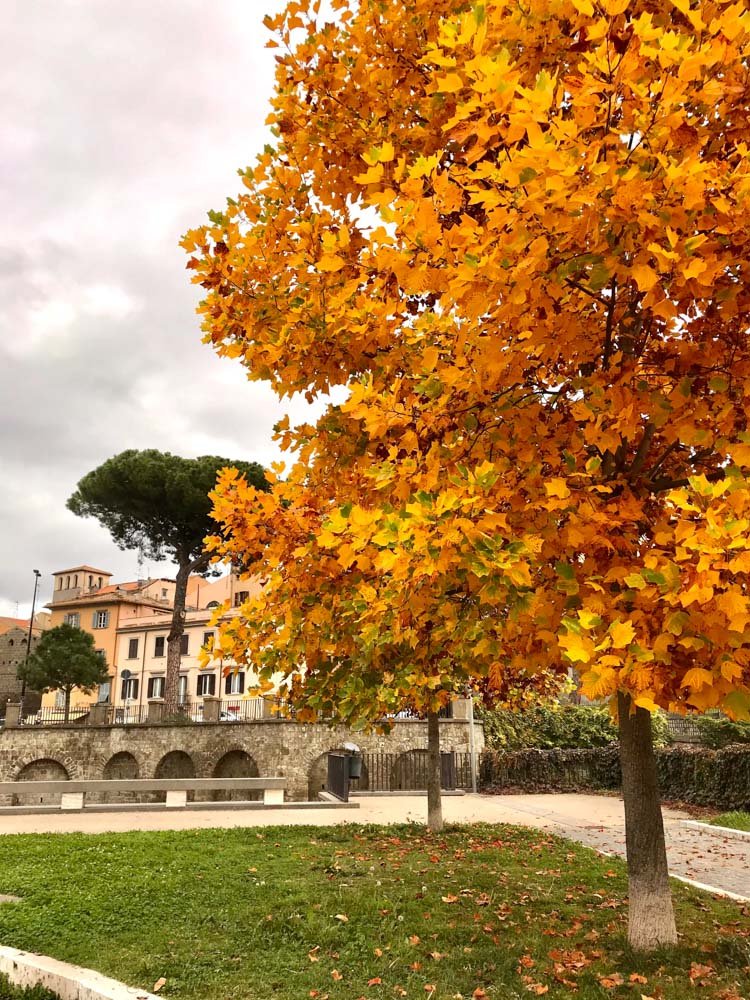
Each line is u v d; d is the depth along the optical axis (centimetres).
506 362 313
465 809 1512
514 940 530
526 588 321
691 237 257
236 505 460
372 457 428
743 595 252
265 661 507
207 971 475
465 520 273
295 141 449
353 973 474
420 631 427
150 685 4534
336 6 437
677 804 1623
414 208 265
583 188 245
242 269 412
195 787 1457
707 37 285
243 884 685
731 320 324
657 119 250
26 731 2519
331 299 338
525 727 2194
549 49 330
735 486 262
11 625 6512
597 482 360
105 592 5366
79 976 465
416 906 619
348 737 2255
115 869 751
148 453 3312
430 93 360
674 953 468
